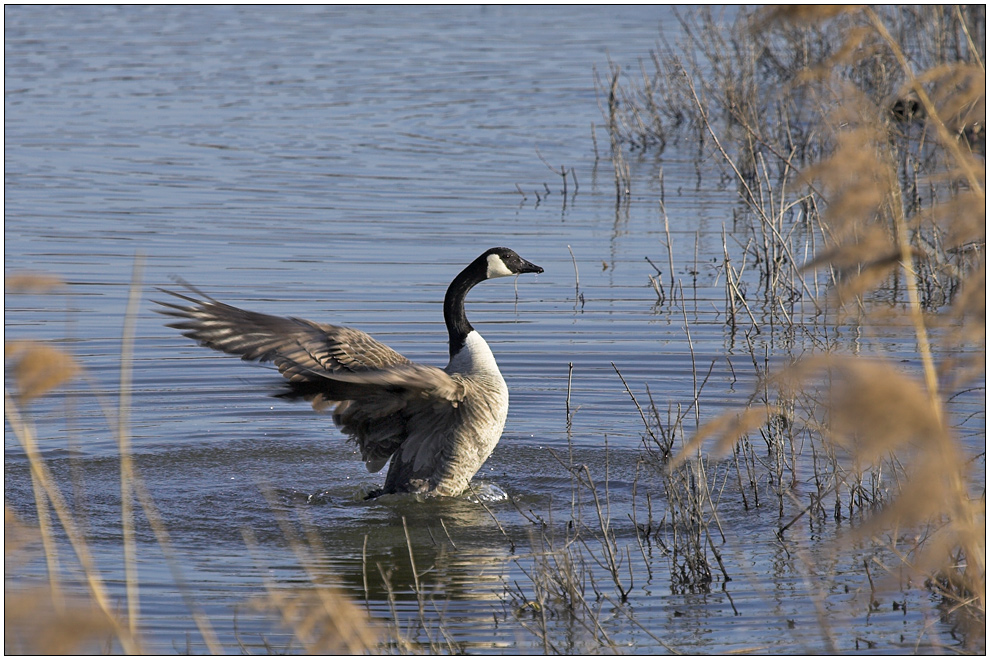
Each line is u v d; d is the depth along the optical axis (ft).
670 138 96.78
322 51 131.44
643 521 34.42
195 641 25.49
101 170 80.69
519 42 135.03
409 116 101.14
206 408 45.11
